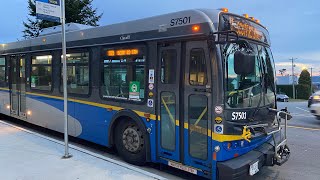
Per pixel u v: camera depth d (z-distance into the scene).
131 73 6.23
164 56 5.64
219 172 4.79
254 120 5.31
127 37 6.30
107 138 6.79
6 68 10.80
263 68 5.88
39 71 9.05
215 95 4.85
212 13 5.07
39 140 7.37
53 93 8.45
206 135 5.00
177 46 5.42
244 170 4.79
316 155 7.37
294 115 15.24
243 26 5.47
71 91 7.80
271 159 5.43
